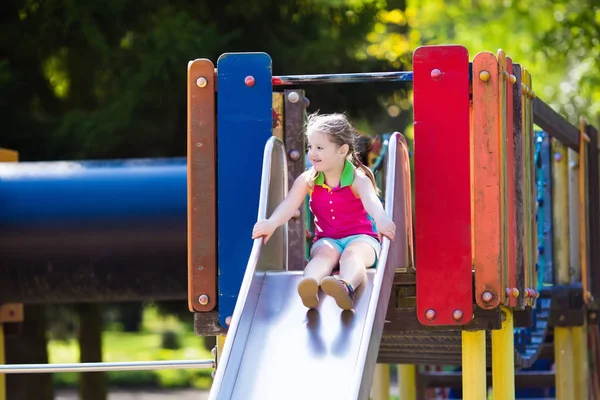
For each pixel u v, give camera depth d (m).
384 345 17.06
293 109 14.69
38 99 31.52
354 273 12.00
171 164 20.25
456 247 12.70
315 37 30.48
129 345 71.50
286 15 30.53
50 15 29.36
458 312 12.62
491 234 12.66
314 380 10.84
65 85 32.75
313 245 12.98
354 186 12.87
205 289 13.34
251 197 13.27
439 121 12.81
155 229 19.39
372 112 31.00
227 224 13.30
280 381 10.90
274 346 11.35
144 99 28.52
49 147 29.59
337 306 11.82
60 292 19.81
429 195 12.77
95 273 19.53
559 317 20.53
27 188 19.70
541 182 20.70
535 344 18.53
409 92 31.05
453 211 12.73
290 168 14.62
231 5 29.59
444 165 12.77
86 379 33.22
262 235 12.16
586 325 22.20
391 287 12.20
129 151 29.42
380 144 21.08
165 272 19.53
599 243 21.88
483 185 12.66
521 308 13.50
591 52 39.91
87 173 19.95
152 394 51.91
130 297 19.95
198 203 13.39
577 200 21.77
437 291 12.69
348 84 30.14
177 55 28.16
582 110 44.06
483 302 12.63
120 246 19.44
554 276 21.41
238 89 13.39
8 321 22.38
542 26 45.59
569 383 21.03
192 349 68.06
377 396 23.81
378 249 12.82
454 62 12.80
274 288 12.26
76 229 19.41
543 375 23.00
